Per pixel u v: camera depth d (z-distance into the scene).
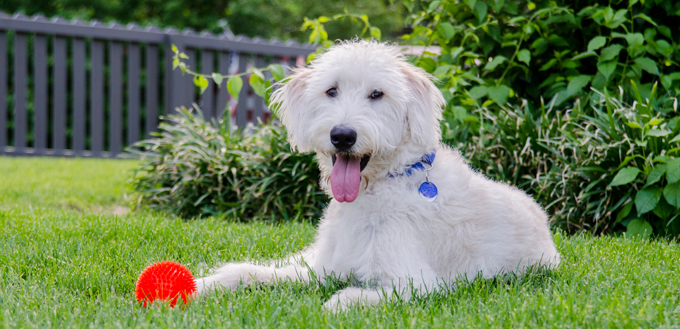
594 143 4.66
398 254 2.74
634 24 5.34
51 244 3.71
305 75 3.17
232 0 18.31
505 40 5.45
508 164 5.09
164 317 2.36
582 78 5.01
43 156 9.24
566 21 5.34
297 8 19.31
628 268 3.22
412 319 2.29
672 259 3.47
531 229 3.24
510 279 2.96
